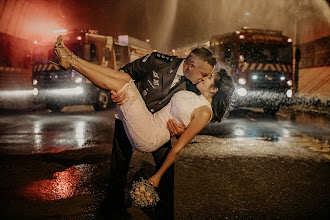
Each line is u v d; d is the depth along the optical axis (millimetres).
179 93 2334
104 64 11539
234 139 6160
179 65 2535
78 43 10680
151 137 2287
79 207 2947
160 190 2645
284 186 3578
